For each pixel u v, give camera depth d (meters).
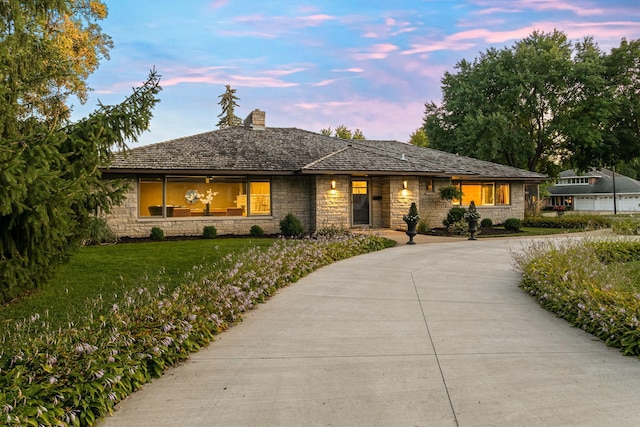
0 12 6.27
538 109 31.91
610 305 5.00
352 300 6.52
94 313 5.20
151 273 8.02
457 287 7.39
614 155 32.66
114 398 3.12
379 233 16.11
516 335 4.86
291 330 5.09
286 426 2.93
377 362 4.07
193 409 3.19
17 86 6.42
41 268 5.80
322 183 16.42
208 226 15.65
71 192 4.69
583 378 3.67
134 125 5.90
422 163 18.83
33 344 3.49
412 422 2.96
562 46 32.19
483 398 3.31
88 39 22.20
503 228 19.92
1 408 2.59
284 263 8.46
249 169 15.55
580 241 11.20
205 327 4.84
